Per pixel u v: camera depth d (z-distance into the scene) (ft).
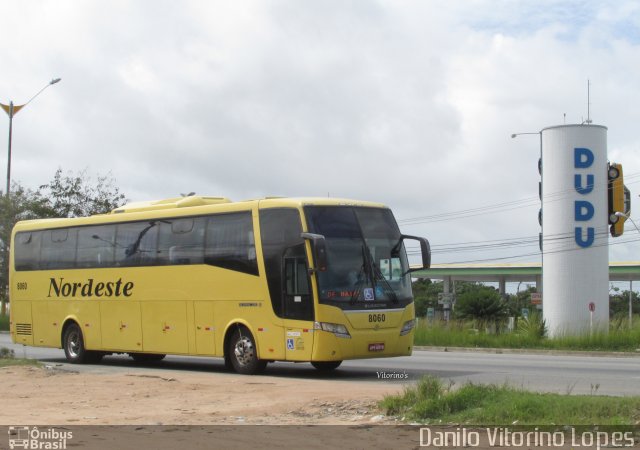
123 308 72.33
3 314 173.99
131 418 39.86
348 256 59.36
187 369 70.33
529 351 103.76
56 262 79.77
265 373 64.03
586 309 138.31
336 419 37.88
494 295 151.23
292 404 42.57
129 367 73.26
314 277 57.72
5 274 165.68
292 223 59.67
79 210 170.81
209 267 65.21
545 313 141.49
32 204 166.09
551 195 141.49
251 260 62.03
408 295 61.57
